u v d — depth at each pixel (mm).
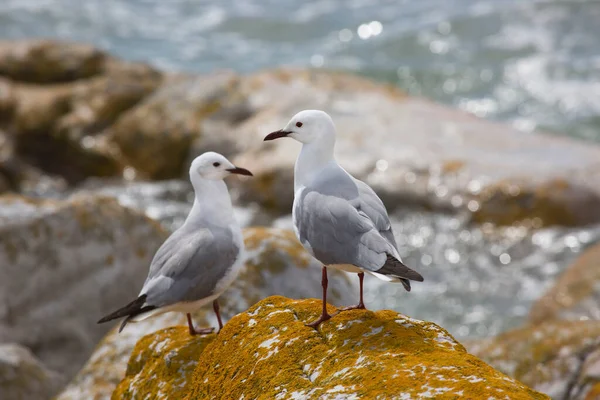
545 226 15375
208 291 6785
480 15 30016
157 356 6629
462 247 15211
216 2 33344
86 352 10398
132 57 28000
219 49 28906
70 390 7715
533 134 18641
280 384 5082
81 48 21891
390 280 5371
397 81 26094
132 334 8086
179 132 19094
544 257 14734
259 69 27219
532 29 28656
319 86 20469
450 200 15961
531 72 25922
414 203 16234
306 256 8867
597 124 22641
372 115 19188
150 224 10938
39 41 22125
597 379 8570
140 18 31578
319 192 6105
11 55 21641
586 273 12500
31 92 20750
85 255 10461
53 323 10266
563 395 8656
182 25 30969
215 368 5703
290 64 27578
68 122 19844
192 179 7148
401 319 5504
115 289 10609
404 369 4758
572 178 15789
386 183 16438
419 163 16719
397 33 29391
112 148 19578
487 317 13375
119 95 20328
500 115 23578
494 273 14508
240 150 18312
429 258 15008
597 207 15477
